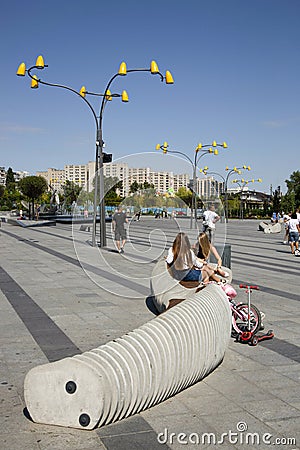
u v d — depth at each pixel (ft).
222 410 14.79
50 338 22.24
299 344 21.70
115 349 14.14
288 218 79.61
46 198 264.11
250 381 17.21
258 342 21.91
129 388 13.60
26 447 12.42
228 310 19.93
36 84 59.67
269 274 43.62
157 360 14.47
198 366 16.37
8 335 22.74
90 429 13.15
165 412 14.58
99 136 64.69
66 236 96.32
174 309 17.24
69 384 13.14
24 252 62.69
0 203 332.80
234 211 271.69
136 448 12.47
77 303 29.96
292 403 15.35
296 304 30.22
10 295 32.58
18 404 15.08
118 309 28.30
